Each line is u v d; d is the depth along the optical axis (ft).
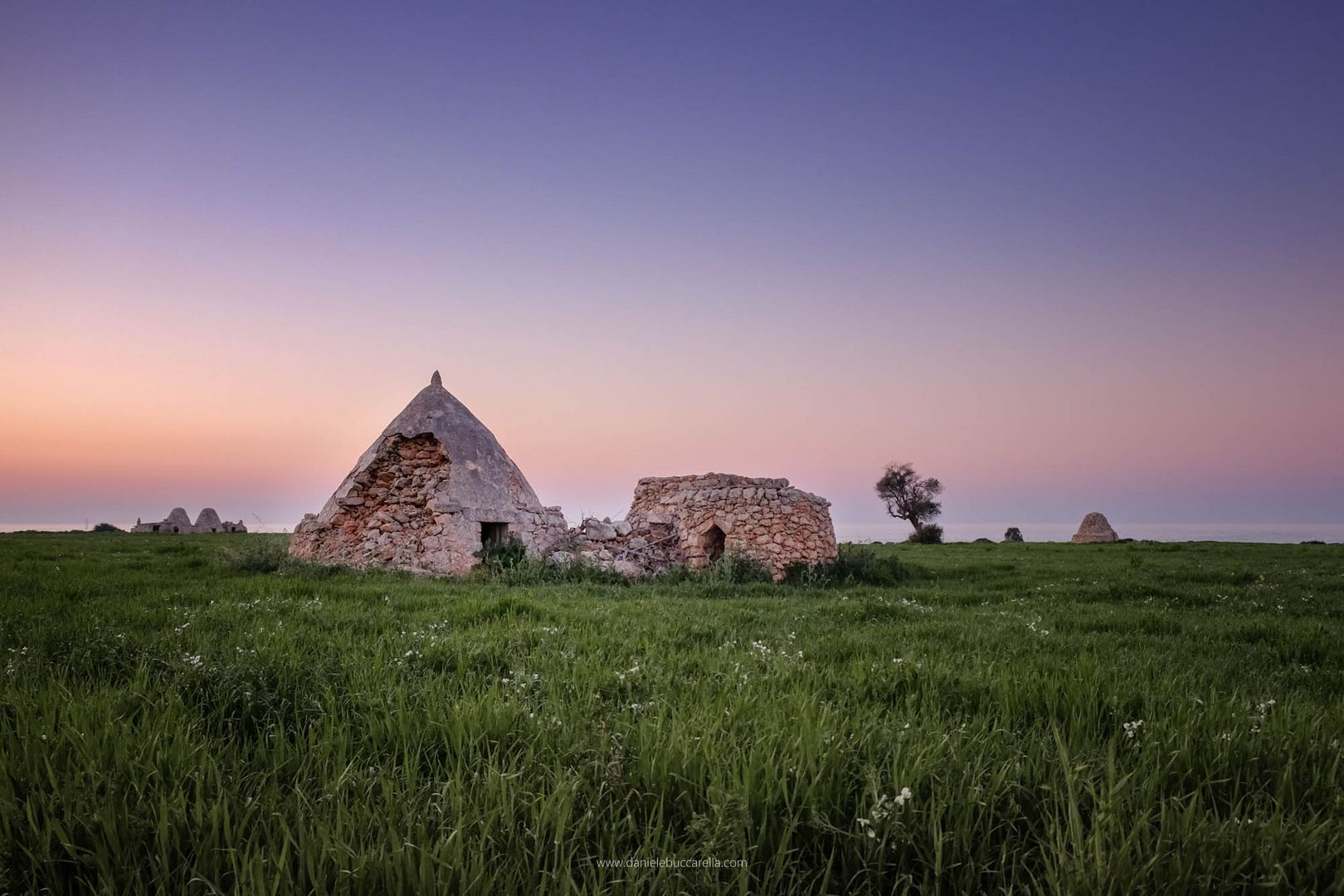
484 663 21.95
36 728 12.73
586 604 39.24
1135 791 10.77
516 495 70.85
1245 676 21.84
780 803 10.30
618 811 10.23
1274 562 88.38
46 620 27.96
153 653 19.79
